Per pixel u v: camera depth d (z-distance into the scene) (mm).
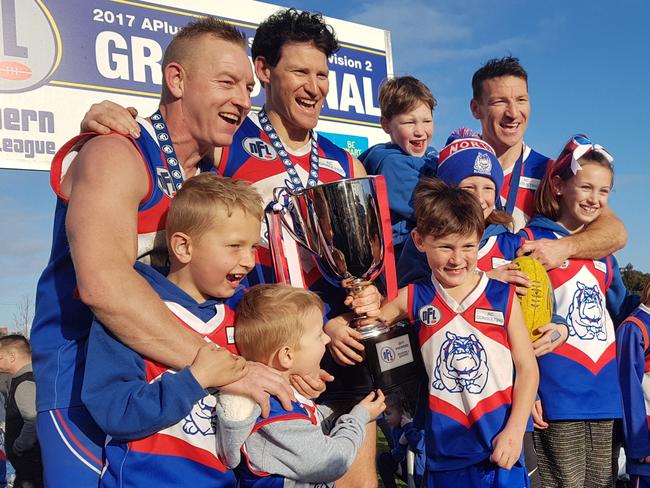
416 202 2725
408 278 2988
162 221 2107
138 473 1842
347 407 2621
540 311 2799
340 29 6199
